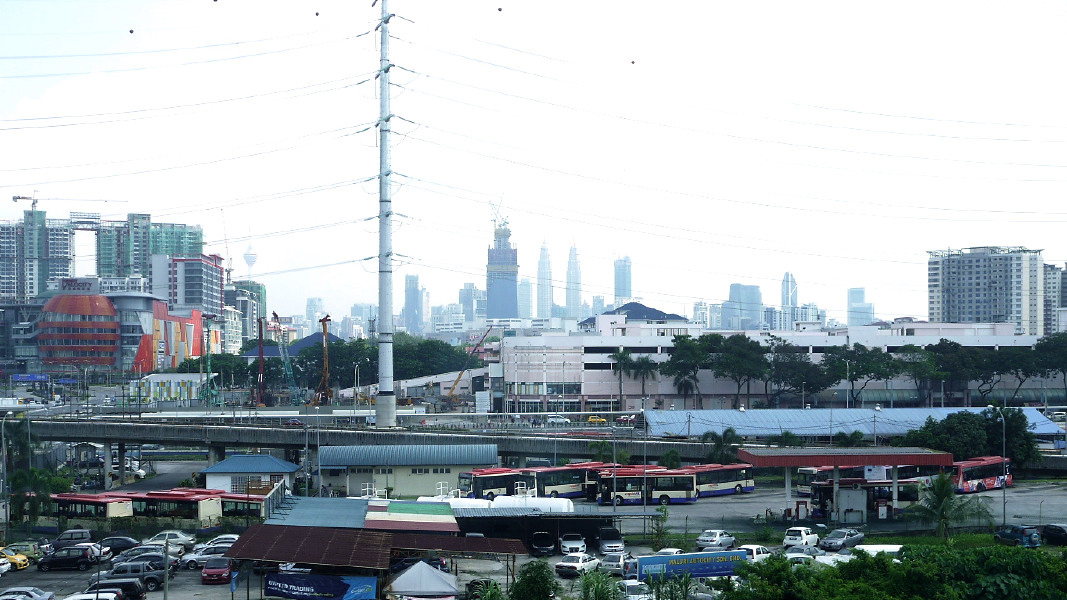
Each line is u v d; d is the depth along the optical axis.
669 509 139.62
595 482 153.25
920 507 115.06
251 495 140.75
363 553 82.69
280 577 78.12
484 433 195.75
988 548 75.19
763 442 193.12
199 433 196.00
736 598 68.69
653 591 76.62
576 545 105.19
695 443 177.38
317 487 163.25
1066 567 72.25
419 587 76.00
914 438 167.75
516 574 94.12
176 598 86.06
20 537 122.56
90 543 106.06
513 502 114.81
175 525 124.81
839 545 103.75
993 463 157.75
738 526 122.94
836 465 126.62
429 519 103.06
